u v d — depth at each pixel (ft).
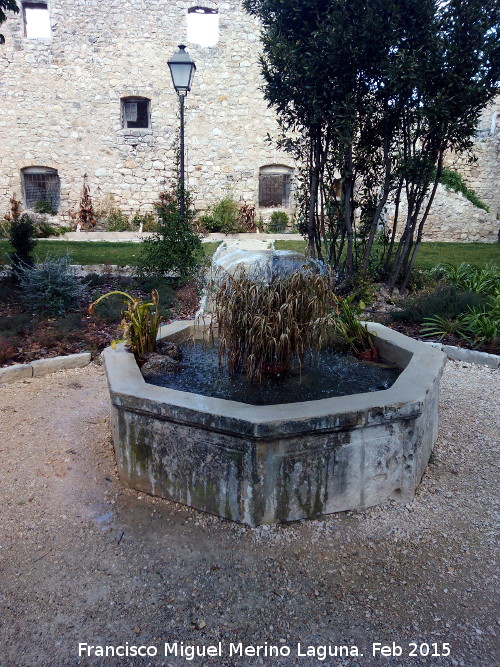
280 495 7.14
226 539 7.00
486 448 9.64
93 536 7.11
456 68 16.08
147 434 7.80
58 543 6.98
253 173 48.11
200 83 46.39
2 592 6.11
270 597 6.06
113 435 8.92
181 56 24.02
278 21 17.15
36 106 45.80
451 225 43.68
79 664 5.22
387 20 15.40
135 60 45.62
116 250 35.09
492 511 7.71
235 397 8.75
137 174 47.44
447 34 15.92
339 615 5.81
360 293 19.70
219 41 45.83
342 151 17.66
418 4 15.43
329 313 10.43
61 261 19.56
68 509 7.73
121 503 7.86
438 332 16.65
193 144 47.21
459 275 22.61
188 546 6.89
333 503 7.47
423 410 7.70
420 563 6.62
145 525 7.33
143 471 8.02
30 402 11.89
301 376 9.62
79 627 5.65
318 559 6.66
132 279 24.81
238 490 7.15
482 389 12.67
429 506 7.79
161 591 6.15
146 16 45.01
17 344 15.35
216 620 5.74
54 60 45.21
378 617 5.78
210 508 7.48
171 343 11.09
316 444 7.09
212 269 14.57
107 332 16.97
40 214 47.03
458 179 43.32
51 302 18.19
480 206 43.50
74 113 46.19
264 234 44.62
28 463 9.08
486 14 15.53
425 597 6.07
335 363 10.65
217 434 7.09
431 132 17.22
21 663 5.21
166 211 25.52
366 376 9.95
